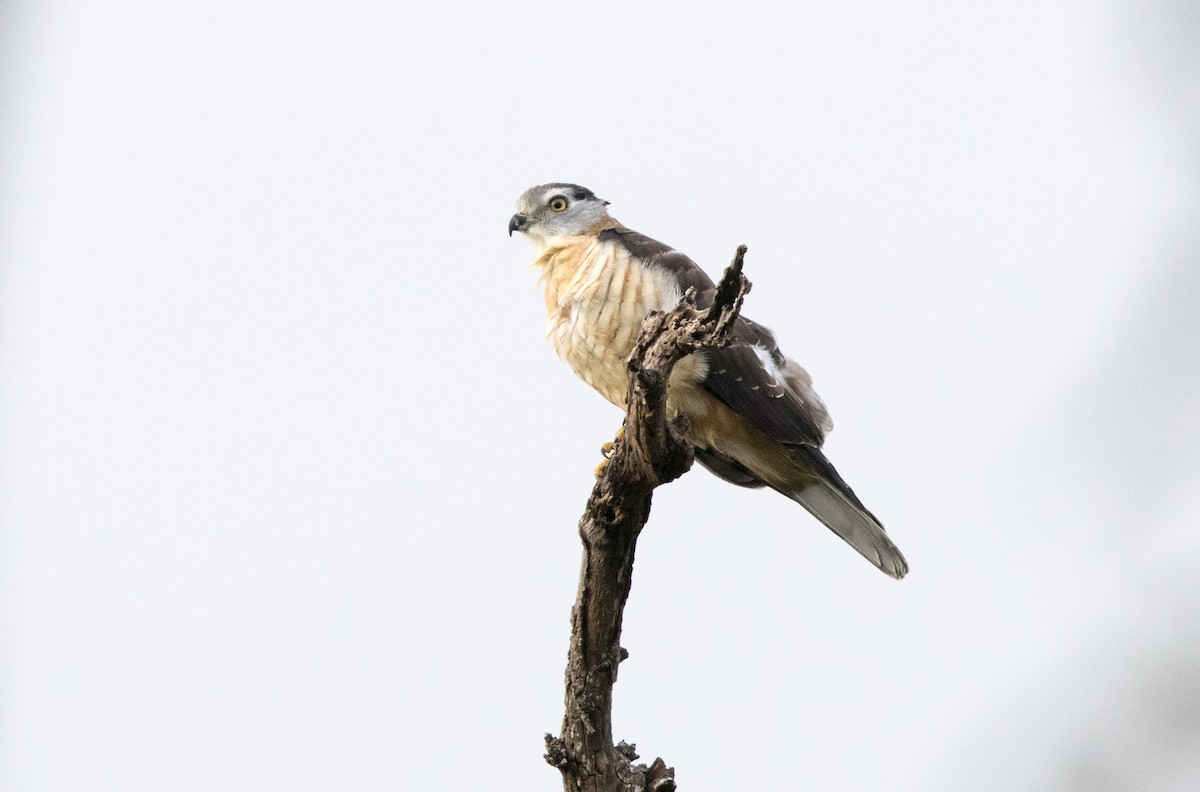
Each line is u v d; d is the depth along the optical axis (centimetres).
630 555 818
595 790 817
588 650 820
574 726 820
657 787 820
